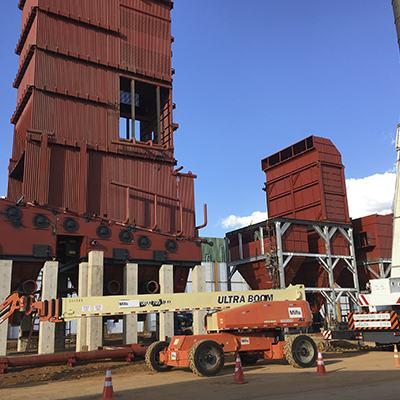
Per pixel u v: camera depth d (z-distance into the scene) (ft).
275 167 161.89
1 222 88.43
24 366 64.13
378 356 67.97
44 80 105.09
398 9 88.28
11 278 91.61
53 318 54.29
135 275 101.71
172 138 122.11
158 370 57.16
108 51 116.06
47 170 100.27
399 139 84.12
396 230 82.23
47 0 109.70
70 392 43.50
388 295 75.25
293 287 65.00
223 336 56.13
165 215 114.73
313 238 144.87
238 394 38.22
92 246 97.09
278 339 60.49
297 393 37.76
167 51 127.34
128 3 122.42
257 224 135.64
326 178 144.15
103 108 112.06
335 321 118.93
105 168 109.09
